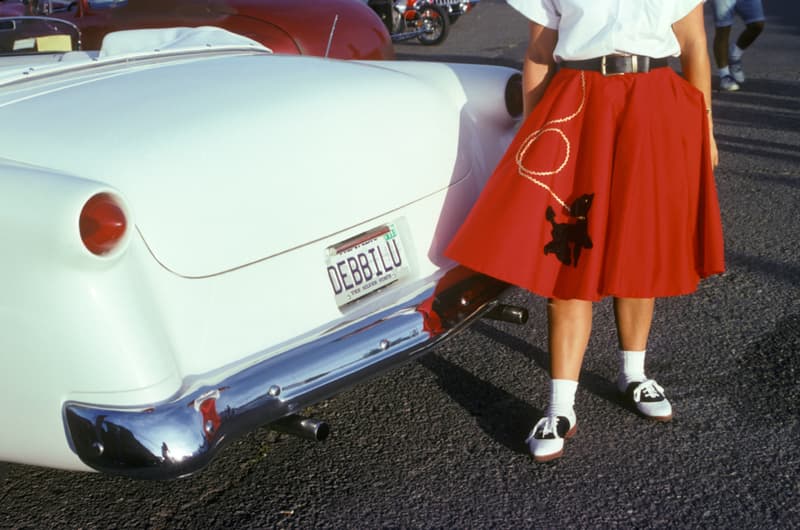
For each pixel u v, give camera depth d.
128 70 2.83
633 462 2.68
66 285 1.97
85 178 2.00
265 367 2.21
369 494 2.61
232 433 2.11
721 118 7.16
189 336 2.16
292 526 2.48
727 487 2.53
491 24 14.68
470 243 2.53
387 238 2.59
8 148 2.29
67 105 2.47
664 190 2.47
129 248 2.04
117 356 2.00
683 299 3.84
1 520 2.61
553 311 2.65
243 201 2.27
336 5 6.61
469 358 3.40
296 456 2.84
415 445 2.85
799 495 2.48
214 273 2.20
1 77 2.66
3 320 2.05
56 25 3.55
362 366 2.36
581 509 2.47
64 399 2.06
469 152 2.92
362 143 2.55
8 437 2.18
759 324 3.55
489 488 2.60
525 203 2.48
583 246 2.46
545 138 2.50
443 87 2.98
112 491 2.73
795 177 5.51
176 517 2.57
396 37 12.38
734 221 4.78
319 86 2.63
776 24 12.41
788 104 7.59
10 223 1.96
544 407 3.02
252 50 3.41
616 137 2.47
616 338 3.50
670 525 2.39
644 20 2.42
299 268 2.36
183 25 6.37
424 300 2.57
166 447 1.99
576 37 2.47
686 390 3.08
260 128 2.38
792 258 4.23
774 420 2.86
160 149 2.22
